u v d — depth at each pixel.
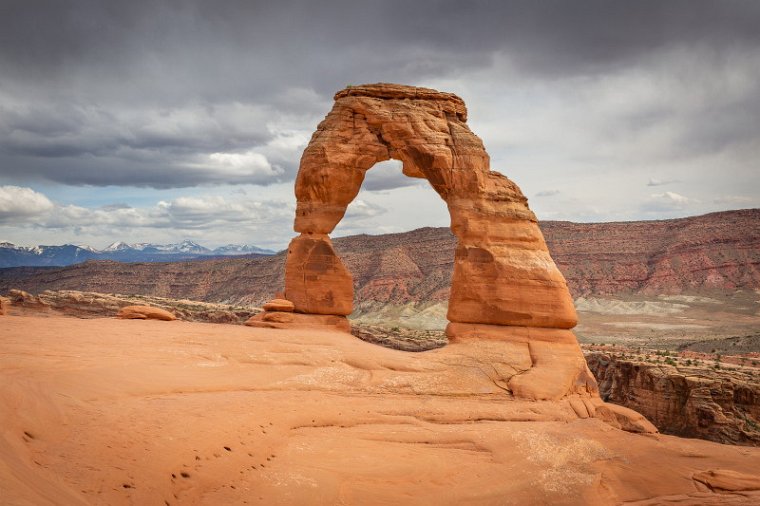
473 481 17.98
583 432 21.91
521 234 27.91
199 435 15.26
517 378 24.56
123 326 26.00
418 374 23.75
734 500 18.30
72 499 10.63
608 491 18.67
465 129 29.53
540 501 17.59
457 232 28.47
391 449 18.64
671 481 19.34
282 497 14.60
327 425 19.30
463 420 21.58
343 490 16.02
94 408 14.87
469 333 27.06
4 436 11.45
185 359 21.86
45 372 17.05
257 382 21.12
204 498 13.53
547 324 26.80
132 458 13.16
